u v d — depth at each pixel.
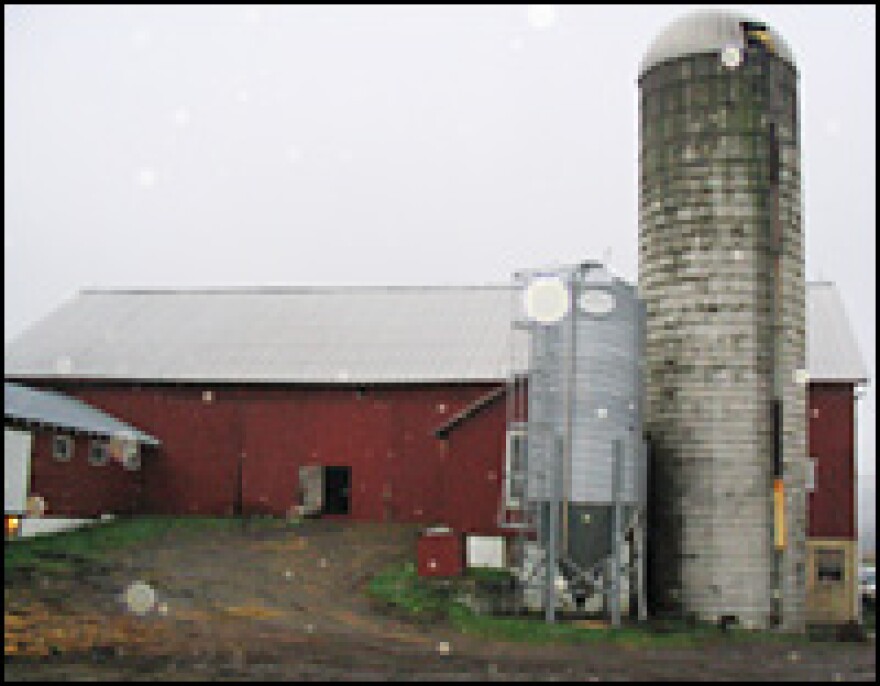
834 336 34.50
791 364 23.50
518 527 22.81
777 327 23.36
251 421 36.94
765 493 22.80
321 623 20.39
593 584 22.08
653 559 23.42
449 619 21.39
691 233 23.59
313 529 33.62
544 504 22.50
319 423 36.53
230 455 36.81
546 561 22.33
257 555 28.75
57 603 19.94
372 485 35.81
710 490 22.83
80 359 38.28
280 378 36.50
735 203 23.44
